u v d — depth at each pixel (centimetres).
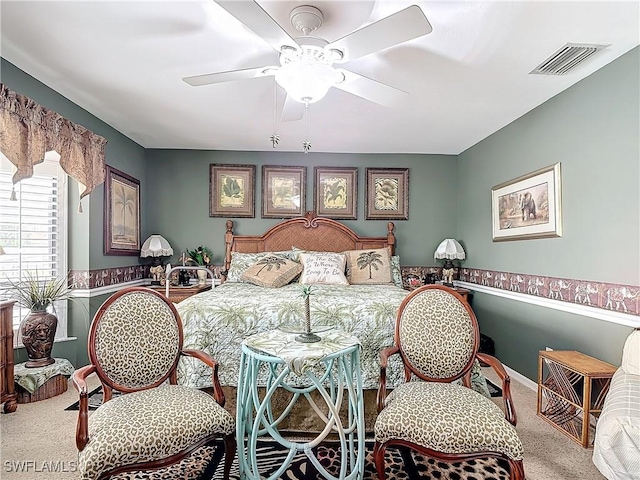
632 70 240
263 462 221
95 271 377
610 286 258
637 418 170
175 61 259
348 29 219
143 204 487
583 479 205
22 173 261
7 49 245
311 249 485
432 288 238
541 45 234
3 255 291
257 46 239
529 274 349
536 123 338
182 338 224
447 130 406
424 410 184
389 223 495
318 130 409
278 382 195
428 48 238
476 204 454
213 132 421
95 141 346
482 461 224
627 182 244
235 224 498
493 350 408
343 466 191
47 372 308
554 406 272
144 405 181
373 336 266
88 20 213
